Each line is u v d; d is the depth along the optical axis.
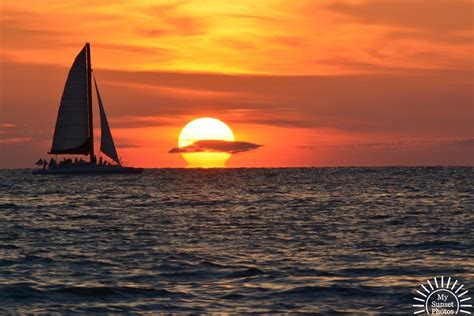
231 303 51.06
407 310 48.81
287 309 49.19
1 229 100.44
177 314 48.44
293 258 70.38
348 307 49.59
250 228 99.62
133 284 57.56
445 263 66.44
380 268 63.84
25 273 62.91
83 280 59.41
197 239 87.00
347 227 100.69
